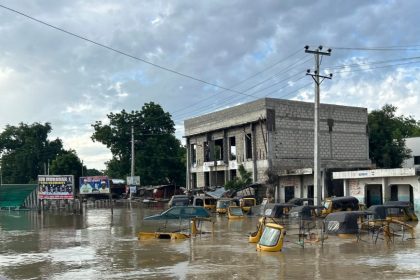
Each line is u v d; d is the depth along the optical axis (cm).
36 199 5347
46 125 11506
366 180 3966
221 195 4809
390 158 5819
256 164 5062
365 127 5553
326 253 1738
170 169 7500
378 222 2267
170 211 2547
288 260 1602
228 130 5544
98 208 5591
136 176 6662
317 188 3319
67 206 4994
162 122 7606
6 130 11306
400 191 3781
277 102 5000
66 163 8650
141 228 2948
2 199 5412
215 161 5666
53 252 1969
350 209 3356
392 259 1588
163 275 1403
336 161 5269
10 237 2592
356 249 1825
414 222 2891
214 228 2812
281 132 4978
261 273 1385
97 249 2020
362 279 1276
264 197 4853
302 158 5084
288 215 3084
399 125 7769
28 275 1471
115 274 1445
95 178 4591
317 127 3384
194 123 6112
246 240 2198
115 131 7519
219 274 1387
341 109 5384
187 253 1827
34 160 11062
